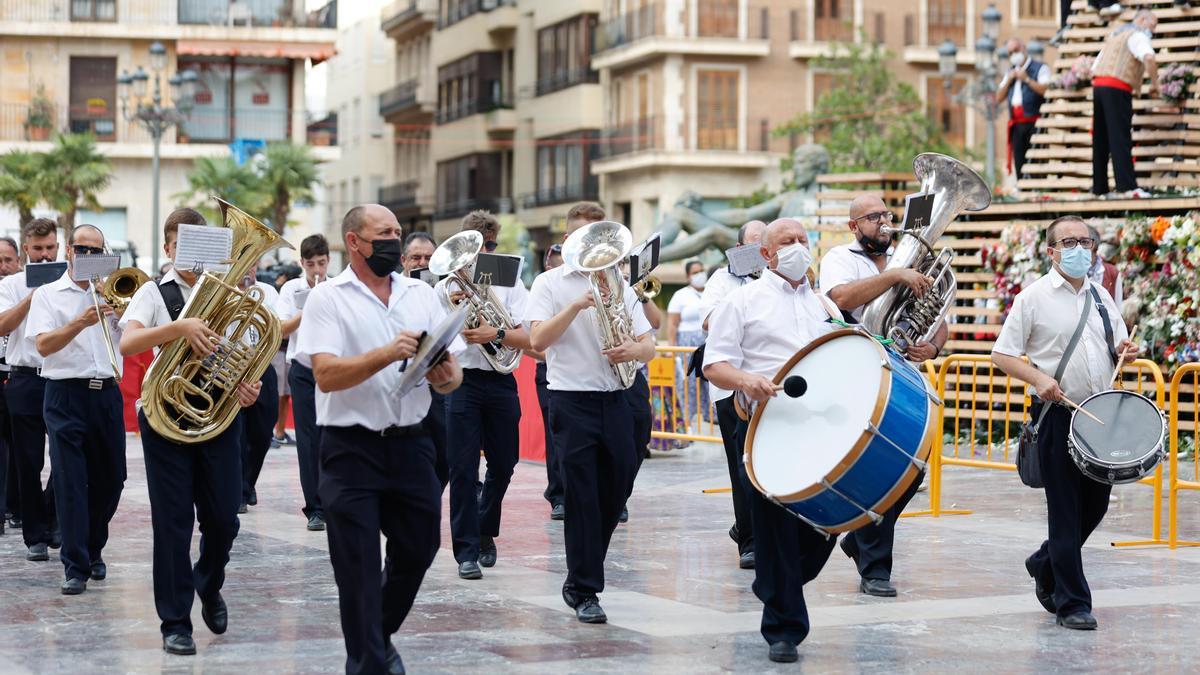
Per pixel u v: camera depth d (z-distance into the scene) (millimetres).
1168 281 16609
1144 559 10133
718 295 10367
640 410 8711
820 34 48500
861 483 6793
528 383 16344
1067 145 20031
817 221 20391
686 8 47344
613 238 8008
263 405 12469
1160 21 19375
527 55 55531
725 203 48250
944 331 8859
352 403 6441
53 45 44875
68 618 8289
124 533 11516
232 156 44000
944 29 49719
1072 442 7719
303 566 9961
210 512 7586
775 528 7246
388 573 6723
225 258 7516
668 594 8930
